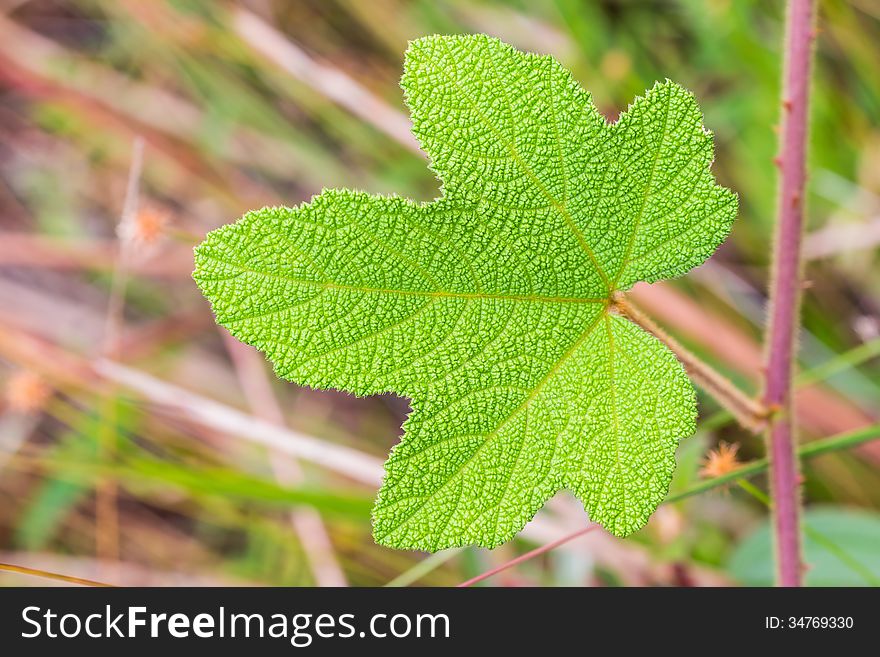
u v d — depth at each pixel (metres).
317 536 0.67
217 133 0.79
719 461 0.47
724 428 0.66
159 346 0.79
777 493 0.44
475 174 0.38
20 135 0.85
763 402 0.43
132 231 0.53
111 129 0.80
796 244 0.43
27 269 0.85
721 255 0.73
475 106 0.38
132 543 0.75
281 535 0.70
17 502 0.75
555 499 0.59
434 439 0.38
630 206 0.39
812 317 0.68
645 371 0.39
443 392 0.38
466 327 0.39
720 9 0.67
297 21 0.80
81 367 0.69
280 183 0.83
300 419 0.78
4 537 0.74
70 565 0.71
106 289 0.83
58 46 0.82
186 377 0.79
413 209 0.38
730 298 0.70
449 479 0.38
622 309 0.39
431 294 0.38
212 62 0.80
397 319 0.38
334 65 0.79
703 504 0.66
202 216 0.80
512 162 0.38
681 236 0.39
